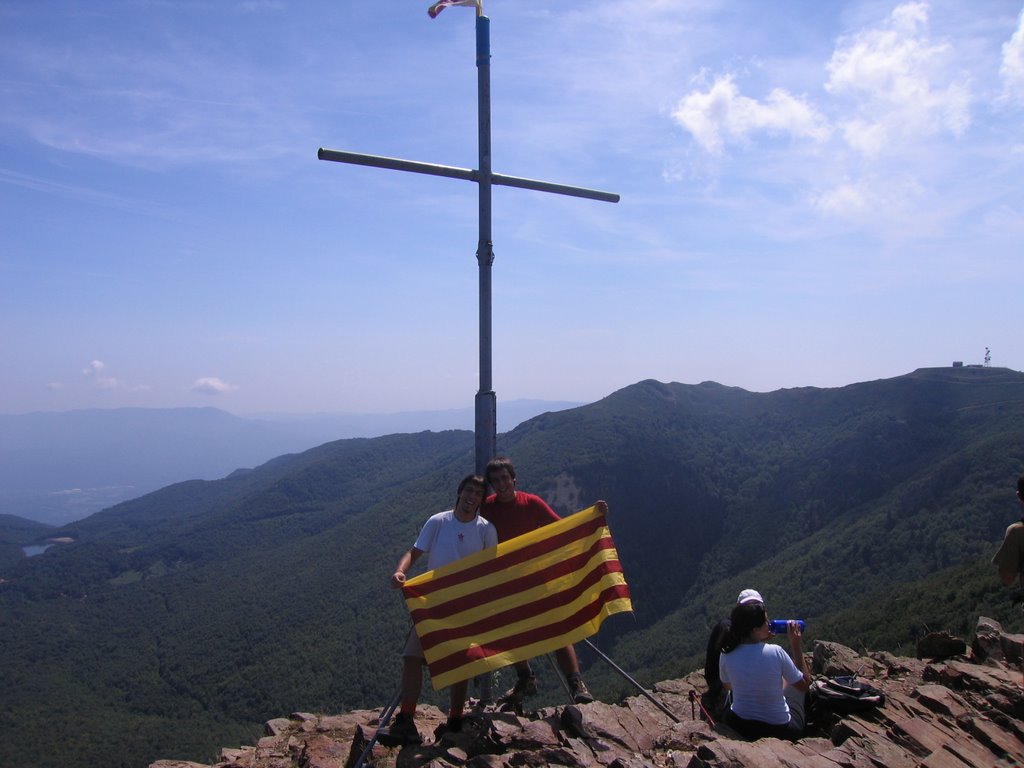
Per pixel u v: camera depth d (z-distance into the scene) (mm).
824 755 4848
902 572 68562
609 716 5414
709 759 4449
